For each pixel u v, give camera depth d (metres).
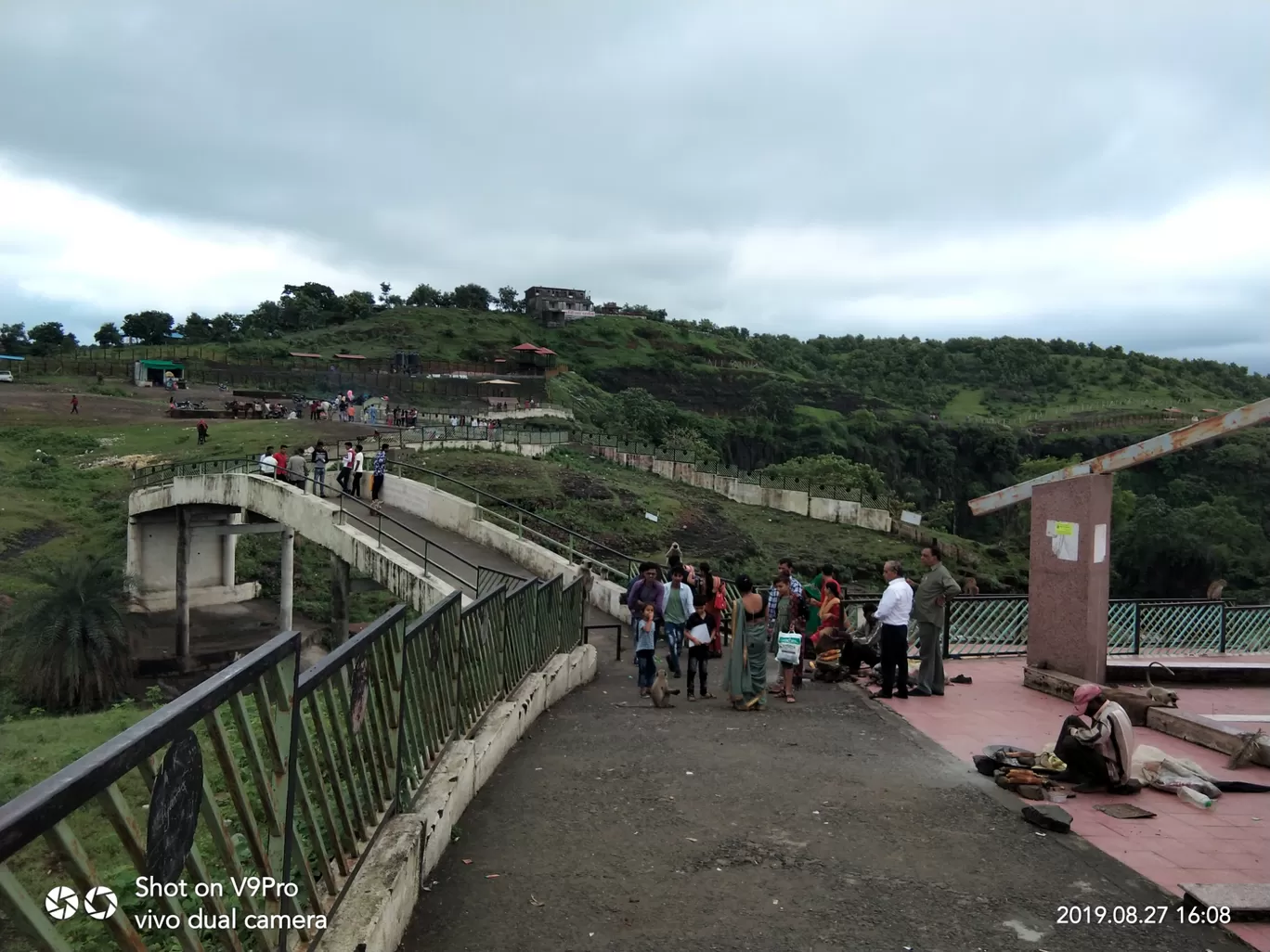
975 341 180.00
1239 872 5.27
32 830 1.73
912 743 8.30
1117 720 6.78
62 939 1.90
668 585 12.74
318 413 55.41
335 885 3.61
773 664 13.11
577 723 9.16
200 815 2.49
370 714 4.31
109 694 22.59
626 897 4.76
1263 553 54.94
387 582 19.41
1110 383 154.25
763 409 110.94
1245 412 9.09
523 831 5.71
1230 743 7.97
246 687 2.79
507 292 160.88
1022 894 4.93
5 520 33.97
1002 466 114.25
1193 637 14.23
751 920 4.52
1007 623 13.73
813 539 39.34
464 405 78.62
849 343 189.50
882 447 109.81
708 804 6.37
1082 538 10.46
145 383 71.81
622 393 93.94
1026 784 6.71
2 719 19.95
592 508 35.84
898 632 10.26
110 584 23.95
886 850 5.54
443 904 4.57
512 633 8.77
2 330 102.69
